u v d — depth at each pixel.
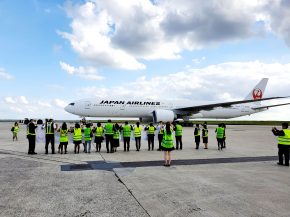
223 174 9.20
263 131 41.81
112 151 15.19
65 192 6.84
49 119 14.38
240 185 7.69
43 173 9.16
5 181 7.95
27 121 14.21
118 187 7.39
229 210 5.60
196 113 46.12
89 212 5.41
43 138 25.27
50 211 5.45
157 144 20.36
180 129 17.00
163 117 38.69
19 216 5.15
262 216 5.26
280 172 9.62
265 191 7.06
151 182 7.98
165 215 5.29
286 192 6.97
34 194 6.64
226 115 49.19
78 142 14.66
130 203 6.02
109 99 41.28
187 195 6.67
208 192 6.95
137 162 11.69
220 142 16.91
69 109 40.41
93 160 12.16
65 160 12.10
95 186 7.47
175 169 10.09
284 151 11.03
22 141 21.09
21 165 10.68
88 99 40.94
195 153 15.08
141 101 42.53
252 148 17.80
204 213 5.41
